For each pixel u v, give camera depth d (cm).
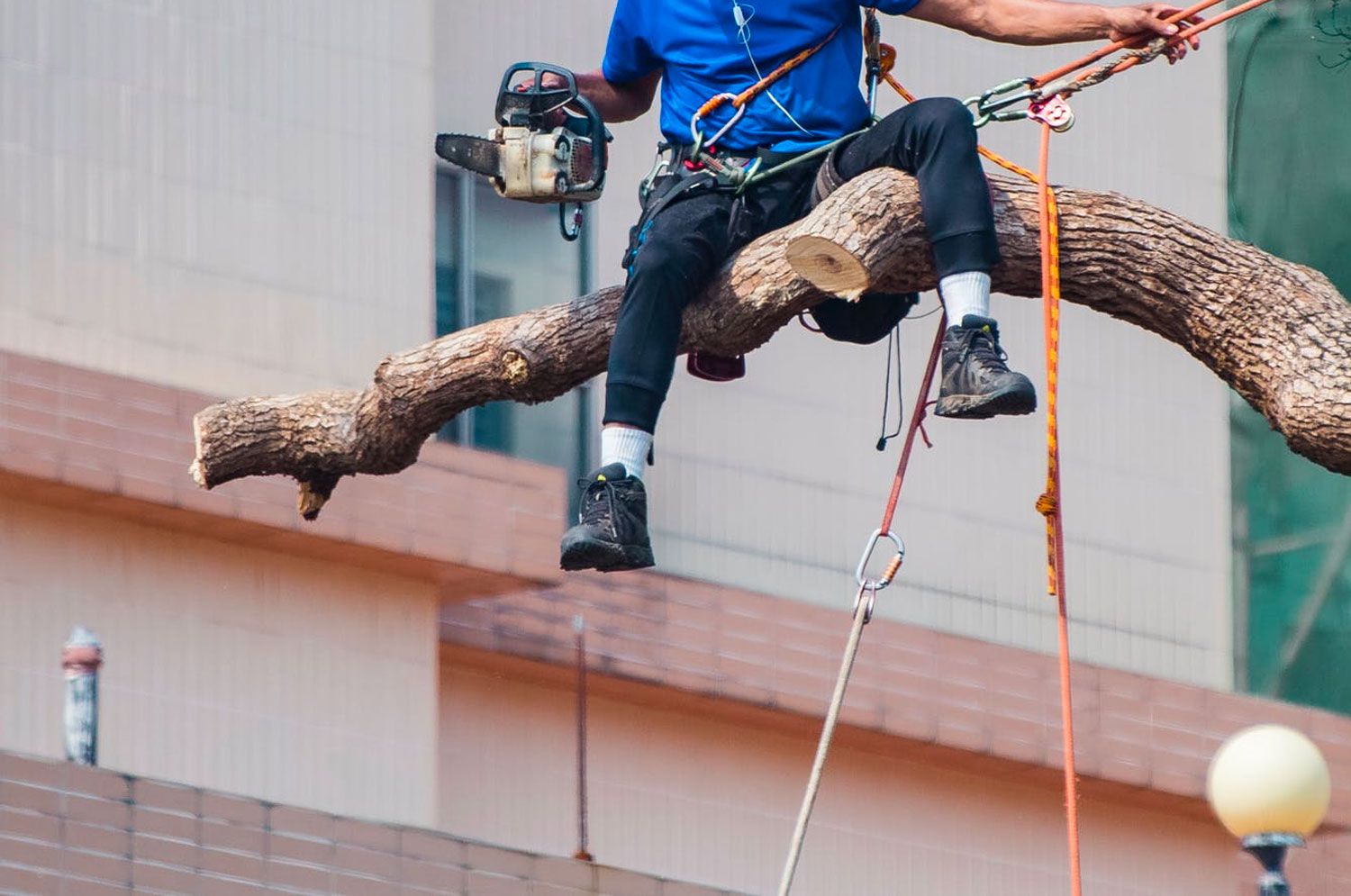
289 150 4744
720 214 2409
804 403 5428
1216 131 6025
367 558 4675
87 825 3562
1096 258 2362
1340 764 5784
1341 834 5859
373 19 4869
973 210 2311
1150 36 2369
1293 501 6025
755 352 5391
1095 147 5831
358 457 2727
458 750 4903
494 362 2569
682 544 5206
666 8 2462
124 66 4603
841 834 5378
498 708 4975
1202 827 5881
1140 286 2362
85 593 4444
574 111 2612
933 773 5544
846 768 5419
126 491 4388
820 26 2417
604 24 5256
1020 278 2395
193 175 4641
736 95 2416
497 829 4912
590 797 5059
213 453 2764
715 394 5316
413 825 4259
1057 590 2223
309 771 4606
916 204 2342
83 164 4538
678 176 2434
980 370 2255
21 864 3475
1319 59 6072
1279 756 2295
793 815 5331
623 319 2388
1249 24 6100
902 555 2277
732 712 5188
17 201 4462
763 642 5156
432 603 4800
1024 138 5734
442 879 3906
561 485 4884
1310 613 5978
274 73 4753
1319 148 6053
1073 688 5534
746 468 5322
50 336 4456
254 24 4744
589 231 5178
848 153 2397
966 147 2330
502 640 4862
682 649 5050
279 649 4622
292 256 4716
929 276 2384
